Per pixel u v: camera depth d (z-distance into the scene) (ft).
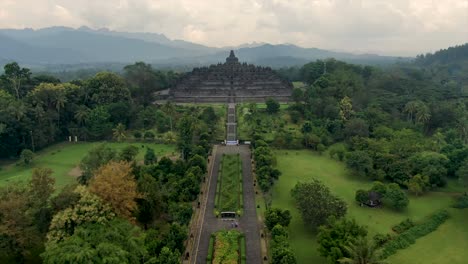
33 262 260.21
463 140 577.84
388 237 306.76
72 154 534.78
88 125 610.65
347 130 569.23
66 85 638.53
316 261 276.00
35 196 259.19
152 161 449.48
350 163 437.17
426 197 395.34
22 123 529.45
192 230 317.63
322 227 267.39
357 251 214.90
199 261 275.39
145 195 302.04
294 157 517.96
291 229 322.55
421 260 281.95
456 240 312.91
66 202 252.21
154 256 247.50
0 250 231.50
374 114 631.97
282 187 410.93
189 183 364.79
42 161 505.66
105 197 262.26
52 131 574.56
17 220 235.61
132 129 635.66
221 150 541.75
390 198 356.79
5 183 419.33
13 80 610.24
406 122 632.79
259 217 342.85
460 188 415.03
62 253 199.52
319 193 313.53
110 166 300.81
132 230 239.09
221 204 364.58
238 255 278.67
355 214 350.23
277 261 248.32
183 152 473.67
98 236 220.02
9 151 526.16
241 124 631.15
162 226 311.47
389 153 456.45
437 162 416.46
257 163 442.91
